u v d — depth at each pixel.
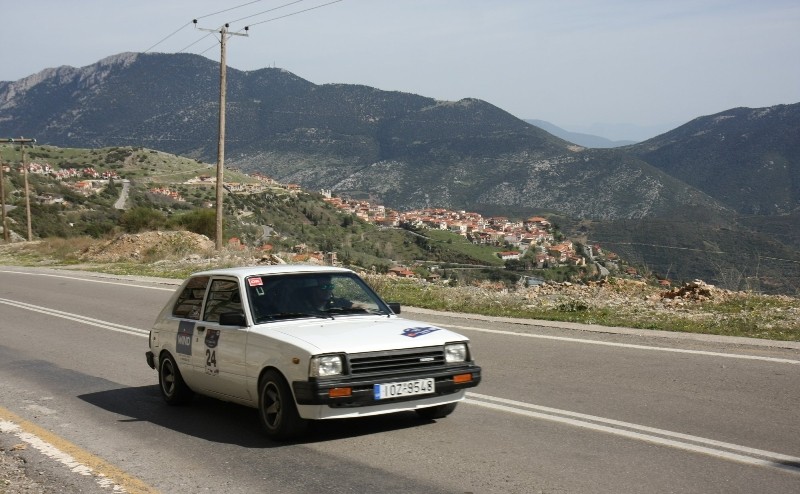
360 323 7.55
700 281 17.66
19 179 148.75
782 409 7.70
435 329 7.43
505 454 6.44
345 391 6.59
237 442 7.27
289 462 6.48
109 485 6.12
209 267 31.05
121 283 27.58
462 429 7.33
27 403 9.47
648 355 10.77
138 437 7.67
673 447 6.50
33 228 95.44
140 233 42.75
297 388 6.66
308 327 7.38
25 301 22.48
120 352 13.33
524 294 18.55
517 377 9.72
